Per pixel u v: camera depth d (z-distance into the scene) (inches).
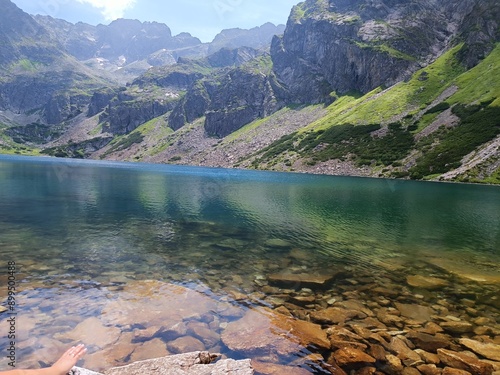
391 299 564.1
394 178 4621.1
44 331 406.9
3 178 2940.5
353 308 518.3
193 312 482.0
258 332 422.9
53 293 534.6
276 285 618.5
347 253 892.0
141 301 517.0
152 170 5679.1
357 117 7337.6
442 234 1192.8
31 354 354.9
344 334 425.4
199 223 1246.9
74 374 265.7
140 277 636.7
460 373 341.7
